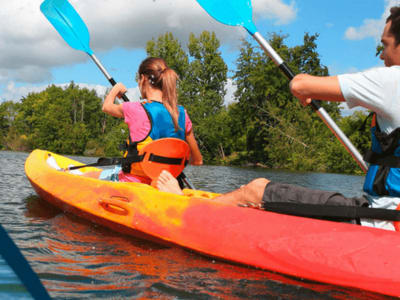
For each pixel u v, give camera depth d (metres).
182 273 1.42
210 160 30.25
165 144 2.17
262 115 26.53
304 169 22.11
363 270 1.25
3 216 2.33
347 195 6.45
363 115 22.05
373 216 1.36
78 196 2.36
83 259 1.54
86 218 2.35
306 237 1.40
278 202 1.57
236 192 1.72
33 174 3.07
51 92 48.69
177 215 1.77
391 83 1.26
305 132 23.61
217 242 1.58
